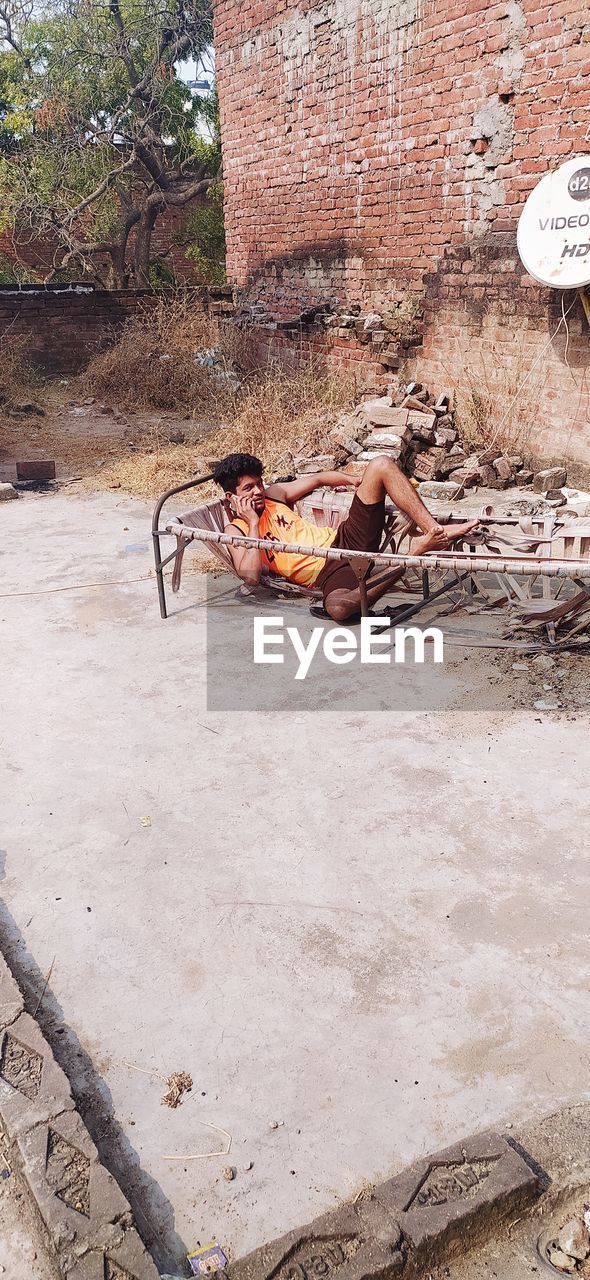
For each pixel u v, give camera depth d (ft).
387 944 9.48
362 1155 7.32
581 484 26.27
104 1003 8.89
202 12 70.23
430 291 31.50
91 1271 6.18
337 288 38.01
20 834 11.53
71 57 73.97
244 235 46.14
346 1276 6.23
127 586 20.04
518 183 26.78
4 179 75.66
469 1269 6.61
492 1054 8.18
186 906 10.15
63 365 50.19
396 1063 8.12
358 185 35.06
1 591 19.95
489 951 9.33
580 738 13.20
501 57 26.45
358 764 12.77
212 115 77.97
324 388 36.76
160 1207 7.00
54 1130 7.22
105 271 89.15
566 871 10.46
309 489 17.72
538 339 26.73
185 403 43.39
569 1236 6.79
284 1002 8.82
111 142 74.74
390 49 31.32
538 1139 7.34
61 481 29.99
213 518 18.67
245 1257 6.40
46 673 15.93
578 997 8.75
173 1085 7.99
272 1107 7.78
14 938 9.77
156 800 12.13
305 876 10.55
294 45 37.65
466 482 27.37
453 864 10.64
